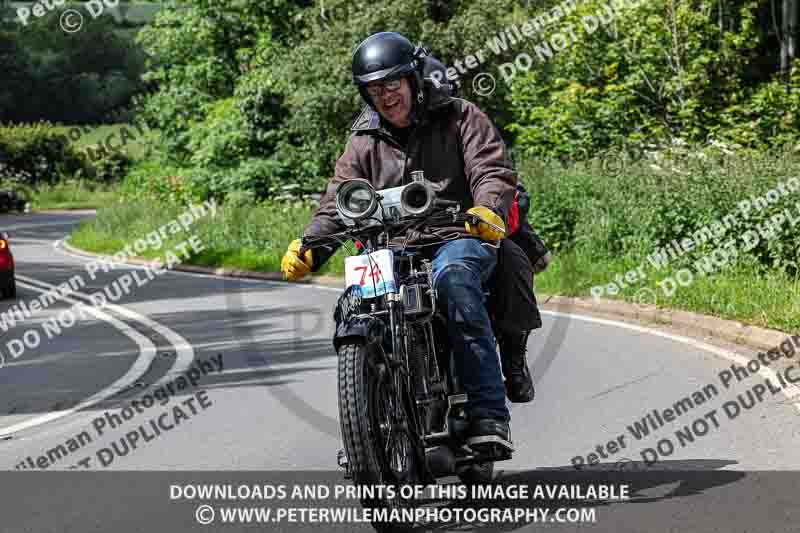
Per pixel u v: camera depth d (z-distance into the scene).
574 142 64.31
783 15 67.12
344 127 80.56
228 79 118.62
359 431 13.61
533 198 52.34
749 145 56.69
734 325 32.72
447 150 15.97
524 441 20.20
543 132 66.88
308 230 16.09
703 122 61.97
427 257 15.88
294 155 96.31
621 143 62.16
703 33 63.44
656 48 62.78
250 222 76.44
